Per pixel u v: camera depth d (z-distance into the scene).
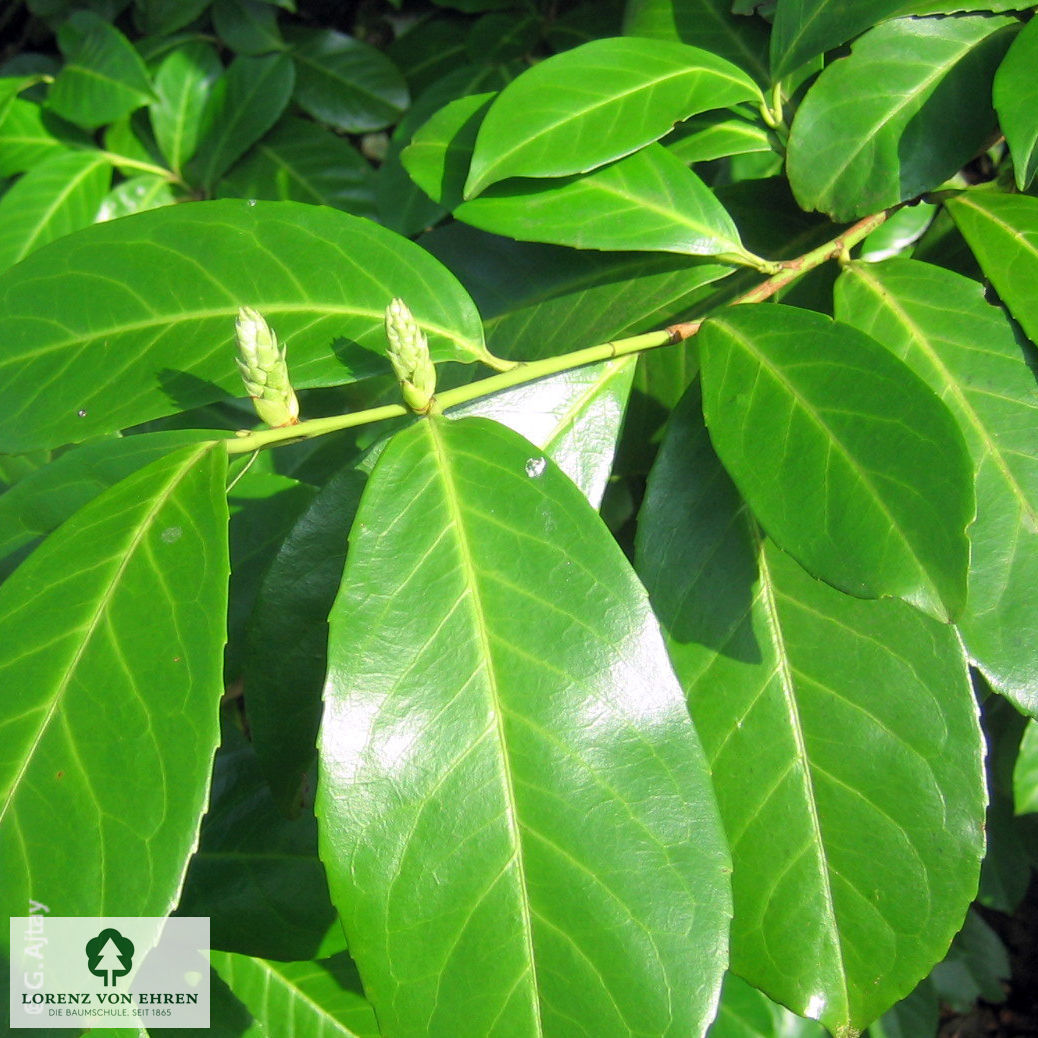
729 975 0.42
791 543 0.22
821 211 0.28
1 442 0.26
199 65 0.55
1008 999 0.63
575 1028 0.21
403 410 0.25
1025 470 0.25
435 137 0.29
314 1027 0.34
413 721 0.22
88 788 0.20
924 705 0.25
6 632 0.22
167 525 0.23
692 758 0.22
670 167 0.28
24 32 0.69
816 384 0.23
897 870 0.25
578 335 0.31
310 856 0.32
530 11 0.53
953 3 0.28
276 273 0.27
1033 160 0.25
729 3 0.33
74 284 0.27
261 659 0.28
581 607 0.22
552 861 0.22
